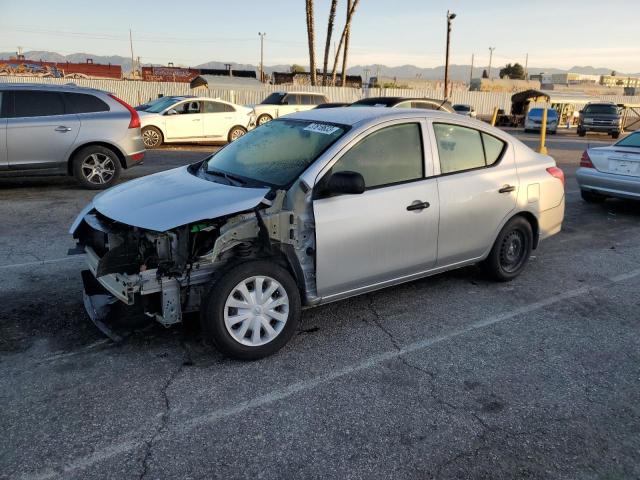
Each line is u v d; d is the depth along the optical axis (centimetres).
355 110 473
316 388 355
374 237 423
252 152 463
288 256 398
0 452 285
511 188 521
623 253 685
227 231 369
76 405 327
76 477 270
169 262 365
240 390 349
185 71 4738
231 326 372
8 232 678
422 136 459
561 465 290
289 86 3203
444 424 321
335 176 384
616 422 328
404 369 382
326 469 281
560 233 780
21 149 879
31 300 473
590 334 448
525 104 3744
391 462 287
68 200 859
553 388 364
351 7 3206
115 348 396
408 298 512
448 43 3922
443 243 475
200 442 298
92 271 420
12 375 356
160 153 1547
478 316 476
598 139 2800
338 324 452
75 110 923
